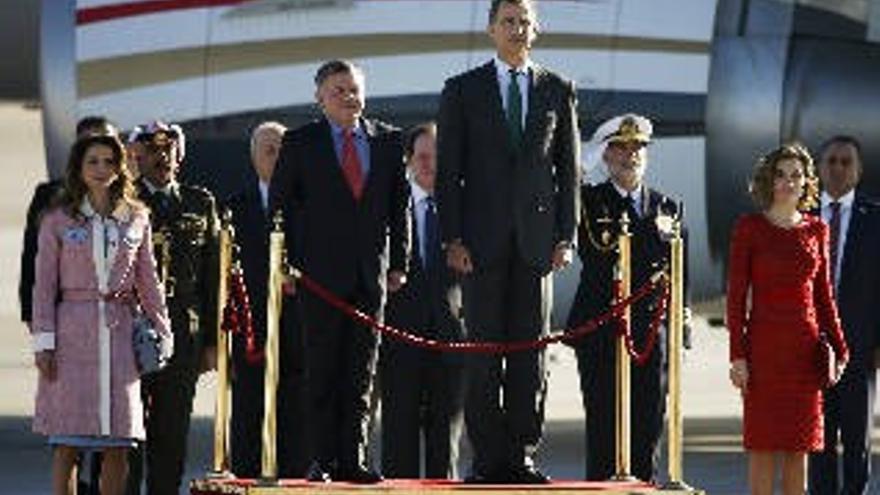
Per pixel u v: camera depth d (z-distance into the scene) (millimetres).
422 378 40844
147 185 38188
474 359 34531
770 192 35312
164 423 38062
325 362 34938
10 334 103000
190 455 56656
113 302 34656
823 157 41625
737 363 35344
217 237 38344
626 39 54219
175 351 37875
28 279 37875
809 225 35469
